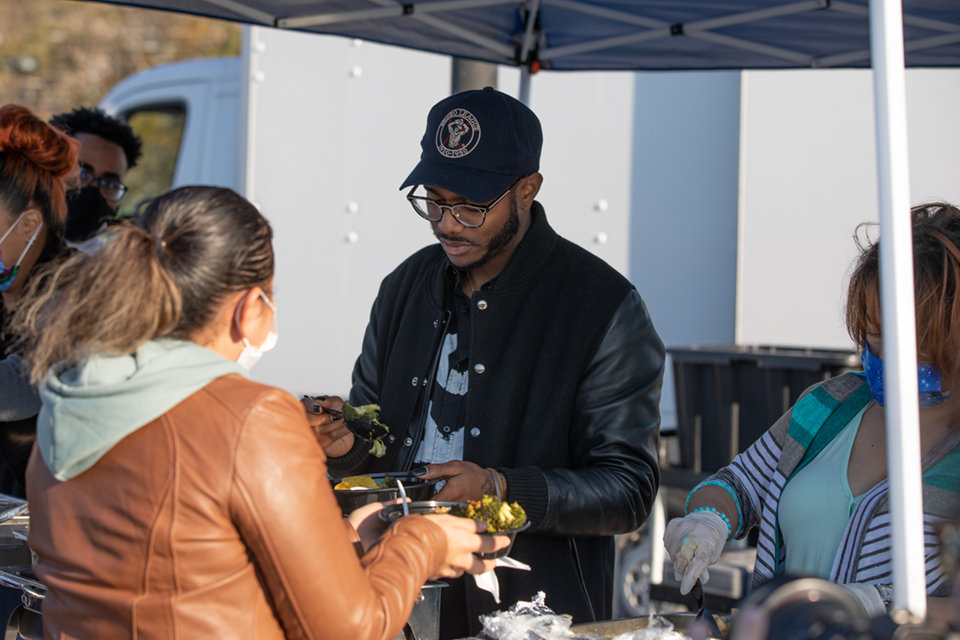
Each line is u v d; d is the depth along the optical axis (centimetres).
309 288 402
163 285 125
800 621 91
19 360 226
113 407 123
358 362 241
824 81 344
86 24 1533
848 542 166
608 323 204
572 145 372
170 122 1278
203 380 127
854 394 181
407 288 229
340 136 396
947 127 325
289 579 124
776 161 352
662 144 366
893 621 94
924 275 159
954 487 159
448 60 380
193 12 276
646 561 374
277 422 127
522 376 204
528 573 200
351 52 394
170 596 124
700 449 338
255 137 406
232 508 123
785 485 181
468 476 179
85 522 128
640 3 270
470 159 197
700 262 363
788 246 351
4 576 179
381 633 128
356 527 157
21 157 229
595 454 201
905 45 267
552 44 305
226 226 131
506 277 207
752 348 354
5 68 1495
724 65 301
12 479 260
